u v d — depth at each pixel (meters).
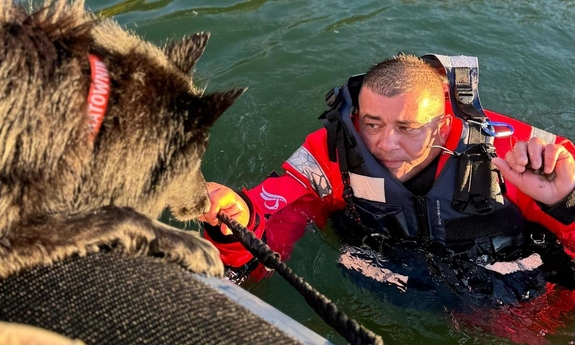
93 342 0.39
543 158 0.87
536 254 1.01
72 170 0.46
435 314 1.00
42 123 0.44
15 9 0.50
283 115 1.54
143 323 0.40
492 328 0.97
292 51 1.73
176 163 0.53
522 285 1.00
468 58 1.02
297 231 1.10
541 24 1.82
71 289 0.41
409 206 1.01
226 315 0.42
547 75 1.63
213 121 0.55
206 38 0.59
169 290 0.43
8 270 0.42
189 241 0.53
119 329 0.40
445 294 1.00
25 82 0.44
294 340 0.43
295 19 1.86
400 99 0.93
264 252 0.67
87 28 0.49
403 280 1.03
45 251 0.44
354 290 1.04
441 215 1.00
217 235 0.96
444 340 0.97
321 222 1.12
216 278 0.56
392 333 0.99
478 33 1.79
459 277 1.00
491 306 0.98
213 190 0.91
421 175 1.01
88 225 0.46
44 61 0.45
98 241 0.46
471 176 0.98
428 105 0.94
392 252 1.05
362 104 0.98
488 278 1.00
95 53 0.50
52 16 0.49
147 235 0.50
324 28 1.82
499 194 0.98
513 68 1.65
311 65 1.68
